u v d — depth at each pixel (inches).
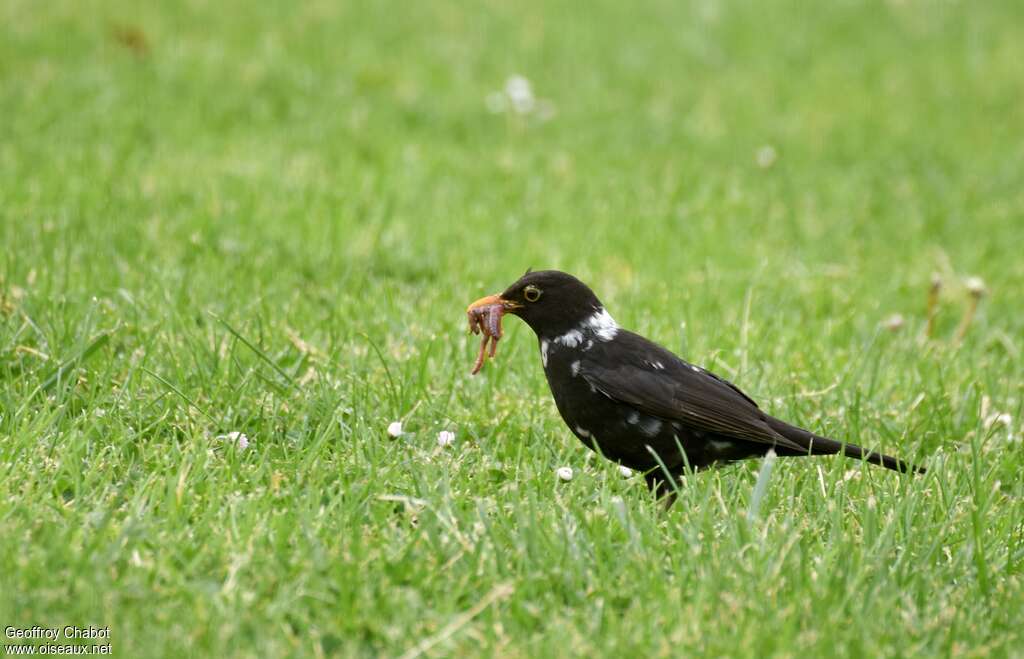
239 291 481.4
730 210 674.2
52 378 378.6
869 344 454.9
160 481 319.3
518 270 548.4
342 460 348.8
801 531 317.7
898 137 829.2
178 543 293.3
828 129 838.5
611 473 361.4
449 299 508.1
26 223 538.0
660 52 968.9
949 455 386.3
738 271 575.5
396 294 505.7
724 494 351.9
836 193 717.9
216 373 399.9
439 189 663.1
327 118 765.3
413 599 280.8
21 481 321.1
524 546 300.4
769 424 352.5
